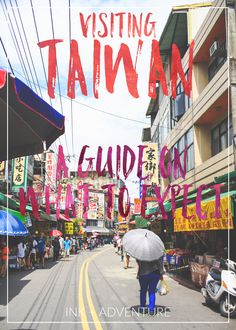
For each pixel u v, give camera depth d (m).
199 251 16.50
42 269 20.45
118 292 12.50
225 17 15.56
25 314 9.17
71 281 15.32
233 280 8.95
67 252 30.03
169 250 19.17
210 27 17.09
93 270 20.02
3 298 11.37
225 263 9.60
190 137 20.58
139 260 9.07
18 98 5.83
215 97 16.52
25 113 6.94
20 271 19.34
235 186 11.91
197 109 19.17
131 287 13.69
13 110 6.86
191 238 18.59
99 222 80.69
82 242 48.47
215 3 16.48
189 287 13.76
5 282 15.05
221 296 9.09
